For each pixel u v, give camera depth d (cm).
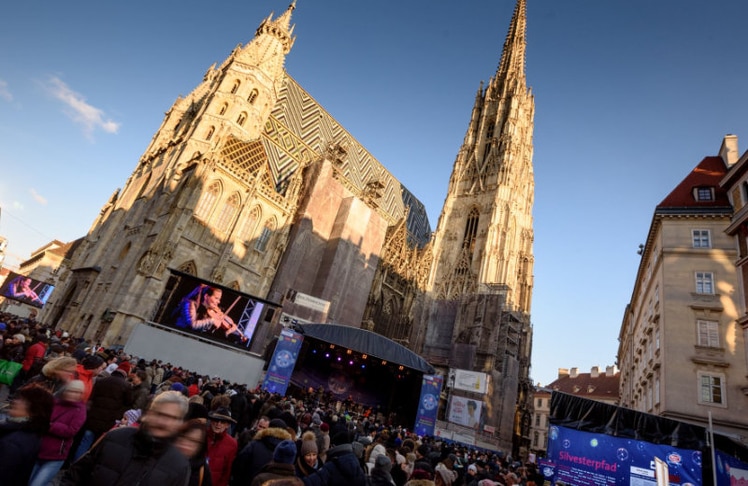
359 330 3850
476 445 5012
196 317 3409
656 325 3919
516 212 7919
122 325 3791
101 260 5472
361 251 6184
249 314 3556
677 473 1955
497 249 7212
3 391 1695
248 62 5988
